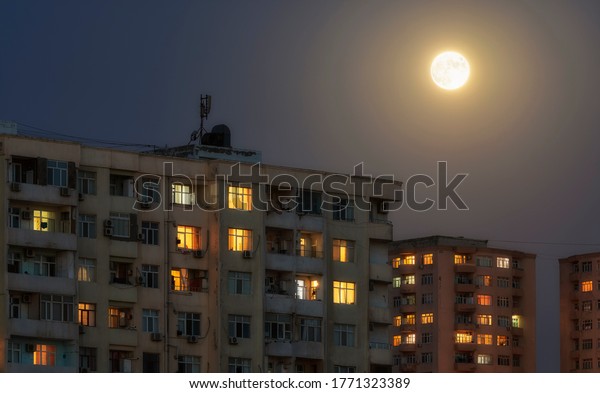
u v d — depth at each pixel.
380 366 159.50
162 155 151.00
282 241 155.00
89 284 143.12
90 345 142.38
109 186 145.38
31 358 139.00
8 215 138.88
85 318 142.75
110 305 144.38
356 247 159.25
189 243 149.75
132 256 145.62
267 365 151.62
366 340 158.50
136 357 145.00
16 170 140.50
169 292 147.62
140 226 146.62
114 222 145.12
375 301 160.38
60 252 141.38
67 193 141.50
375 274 160.38
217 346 148.88
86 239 143.50
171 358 146.88
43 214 141.38
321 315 155.62
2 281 138.12
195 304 149.00
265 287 152.75
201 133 159.00
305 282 156.25
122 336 144.38
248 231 152.12
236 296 150.62
